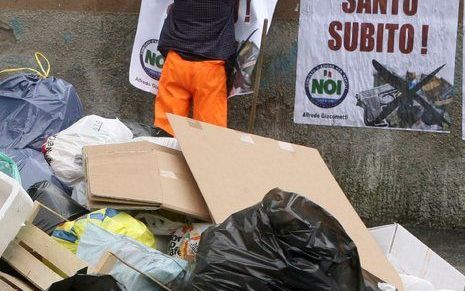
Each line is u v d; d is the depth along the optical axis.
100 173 4.43
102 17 6.85
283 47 6.59
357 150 6.57
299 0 6.50
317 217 3.67
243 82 6.21
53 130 5.86
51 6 6.90
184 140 4.60
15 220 3.95
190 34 6.11
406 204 6.57
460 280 4.95
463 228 6.54
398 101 6.46
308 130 6.62
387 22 6.38
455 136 6.47
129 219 4.37
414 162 6.53
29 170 5.37
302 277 3.55
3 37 6.95
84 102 6.91
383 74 6.44
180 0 6.11
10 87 5.98
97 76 6.89
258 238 3.61
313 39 6.49
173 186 4.48
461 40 6.39
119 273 3.82
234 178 4.52
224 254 3.61
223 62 6.13
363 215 6.61
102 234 4.11
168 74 6.19
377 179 6.57
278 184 4.64
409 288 4.45
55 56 6.92
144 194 4.36
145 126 6.38
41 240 4.04
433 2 6.33
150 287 3.83
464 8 6.32
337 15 6.43
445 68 6.38
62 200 4.75
